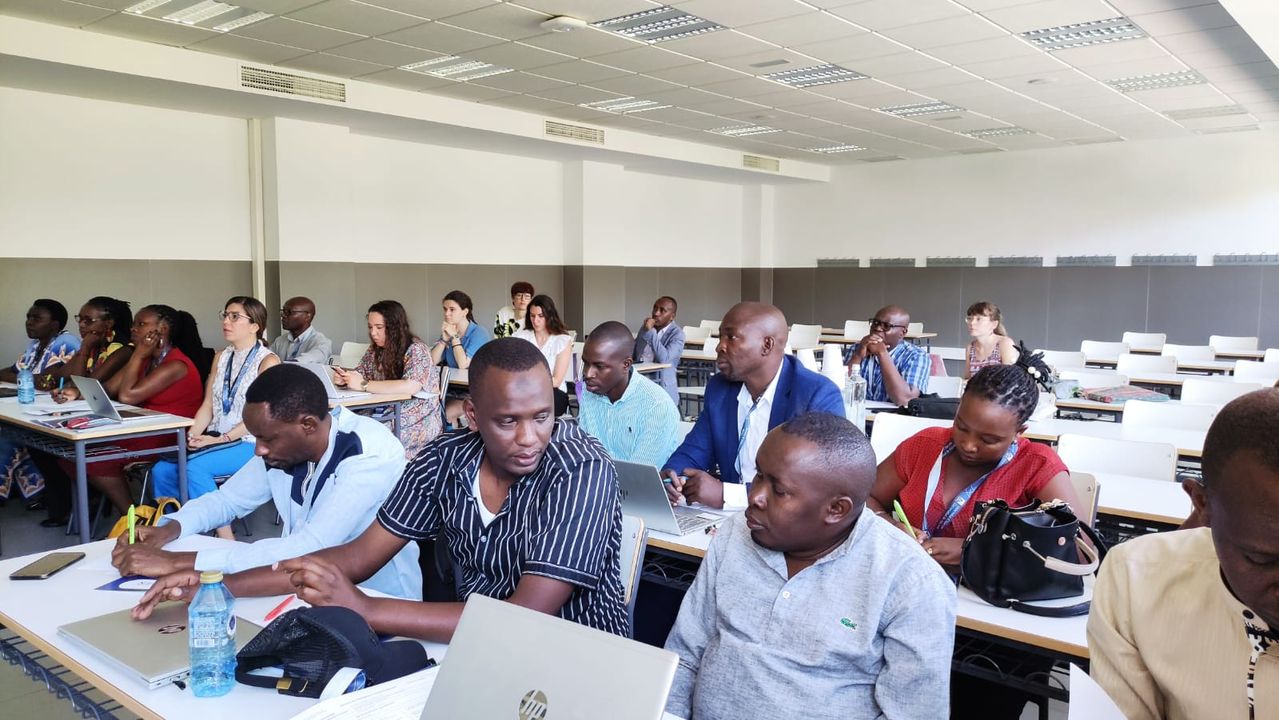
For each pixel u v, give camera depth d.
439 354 6.90
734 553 1.71
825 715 1.54
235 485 2.55
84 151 7.37
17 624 1.83
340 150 8.69
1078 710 1.04
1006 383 2.21
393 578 2.19
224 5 5.89
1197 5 5.73
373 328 5.49
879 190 13.20
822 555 1.63
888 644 1.53
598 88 8.23
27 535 4.82
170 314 5.09
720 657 1.63
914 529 2.23
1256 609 0.92
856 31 6.37
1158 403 4.29
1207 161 10.69
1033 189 11.93
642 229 12.37
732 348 2.84
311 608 1.55
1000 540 1.97
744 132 10.62
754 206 14.06
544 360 1.76
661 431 3.21
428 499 1.89
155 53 6.63
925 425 3.46
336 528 2.21
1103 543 2.12
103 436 4.09
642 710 1.00
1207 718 1.05
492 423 1.69
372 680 1.54
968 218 12.46
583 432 1.87
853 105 9.00
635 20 6.19
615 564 1.83
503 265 10.81
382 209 9.53
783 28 6.30
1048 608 1.91
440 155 10.05
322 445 2.29
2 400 5.20
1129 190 11.23
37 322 5.96
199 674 1.52
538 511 1.74
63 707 2.86
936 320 12.79
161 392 4.92
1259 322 10.49
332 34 6.42
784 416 2.87
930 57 7.08
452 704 1.16
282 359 6.27
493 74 7.73
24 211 7.08
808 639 1.57
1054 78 7.78
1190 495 1.00
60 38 6.16
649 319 8.09
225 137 8.26
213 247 8.23
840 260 13.61
